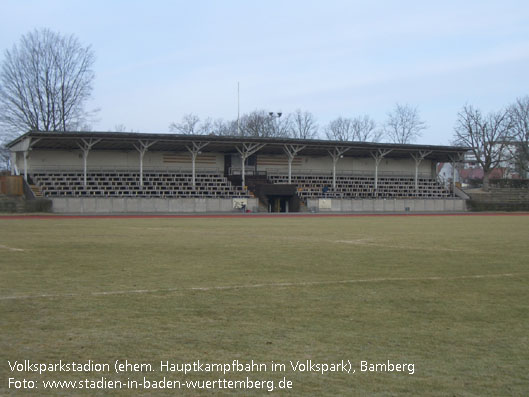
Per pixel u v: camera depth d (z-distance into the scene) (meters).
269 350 7.18
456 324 8.60
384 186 74.06
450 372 6.45
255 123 110.31
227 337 7.74
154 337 7.71
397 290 11.41
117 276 12.85
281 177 71.62
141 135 58.28
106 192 58.66
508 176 119.44
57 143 59.19
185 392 5.82
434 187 76.56
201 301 10.09
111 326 8.27
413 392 5.88
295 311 9.37
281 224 36.72
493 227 33.97
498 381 6.20
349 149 69.56
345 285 11.91
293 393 5.81
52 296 10.42
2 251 17.91
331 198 65.69
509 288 11.75
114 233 26.39
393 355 7.04
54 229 29.20
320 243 21.66
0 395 5.70
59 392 5.80
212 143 62.50
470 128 87.62
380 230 30.30
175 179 64.69
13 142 59.44
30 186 56.31
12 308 9.38
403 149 70.69
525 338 7.84
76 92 69.06
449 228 32.66
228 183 66.31
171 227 31.97
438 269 14.45
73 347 7.25
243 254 17.53
